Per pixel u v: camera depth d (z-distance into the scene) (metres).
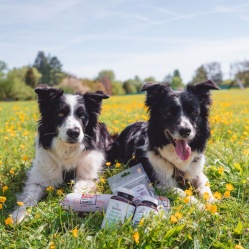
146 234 0.68
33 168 1.08
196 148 1.06
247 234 0.72
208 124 1.11
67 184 1.06
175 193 0.94
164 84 1.12
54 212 0.81
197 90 1.10
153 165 1.08
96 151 1.13
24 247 0.68
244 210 0.82
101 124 1.30
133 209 0.74
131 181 0.95
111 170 1.15
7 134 1.71
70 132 1.00
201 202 0.85
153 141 1.08
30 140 1.62
